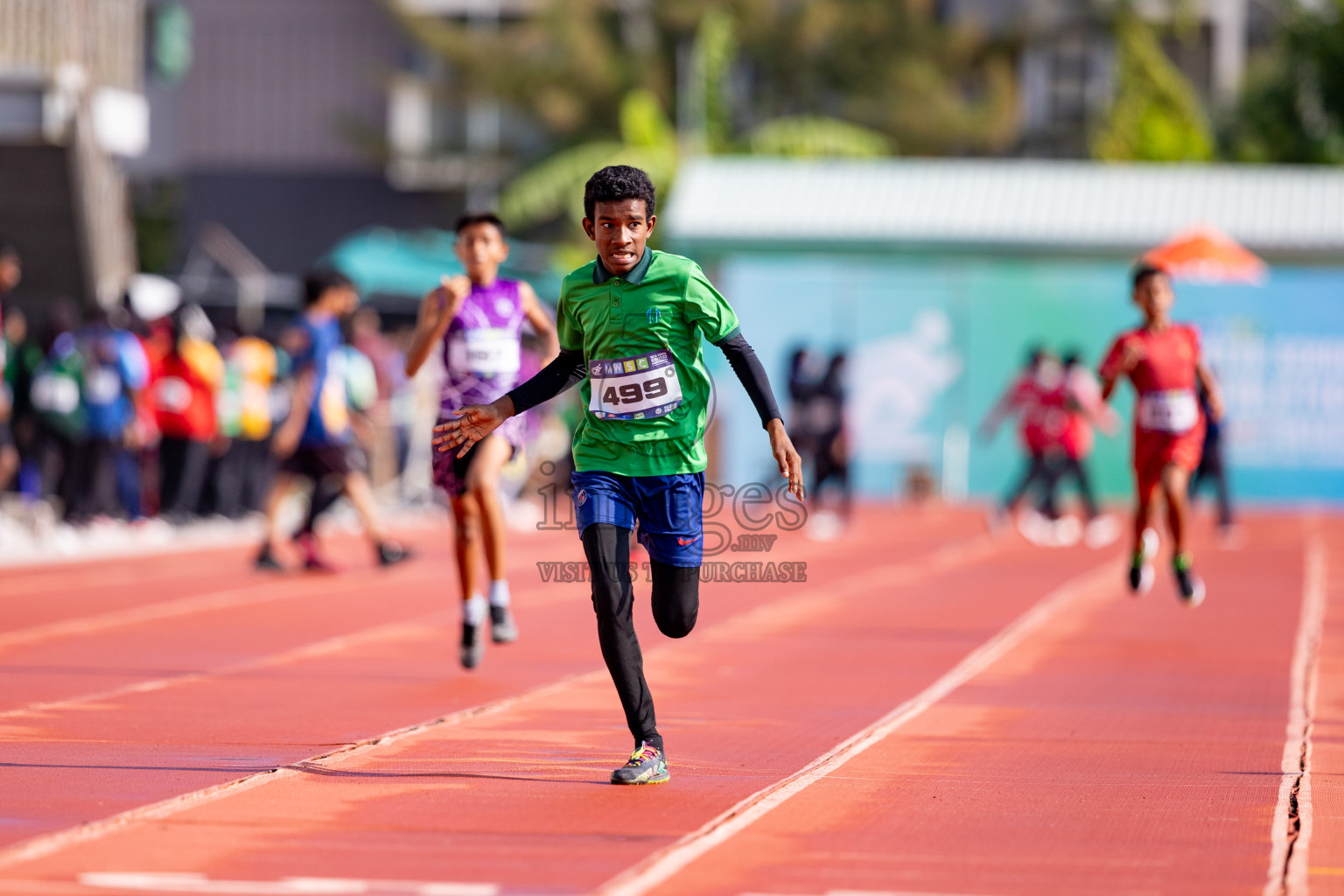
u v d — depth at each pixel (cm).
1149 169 10062
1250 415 8869
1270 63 14612
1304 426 8831
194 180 14962
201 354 6216
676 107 14888
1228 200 9669
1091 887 1565
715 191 9962
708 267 9762
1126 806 1919
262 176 14950
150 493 6400
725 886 1549
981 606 4269
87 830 1730
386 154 14625
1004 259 9506
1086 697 2781
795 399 7350
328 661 3164
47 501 5728
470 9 15075
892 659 3259
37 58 7275
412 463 7869
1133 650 3403
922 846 1712
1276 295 8825
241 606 4084
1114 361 3753
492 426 2078
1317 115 13912
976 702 2725
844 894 1528
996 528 7000
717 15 14175
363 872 1582
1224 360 8869
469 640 2970
